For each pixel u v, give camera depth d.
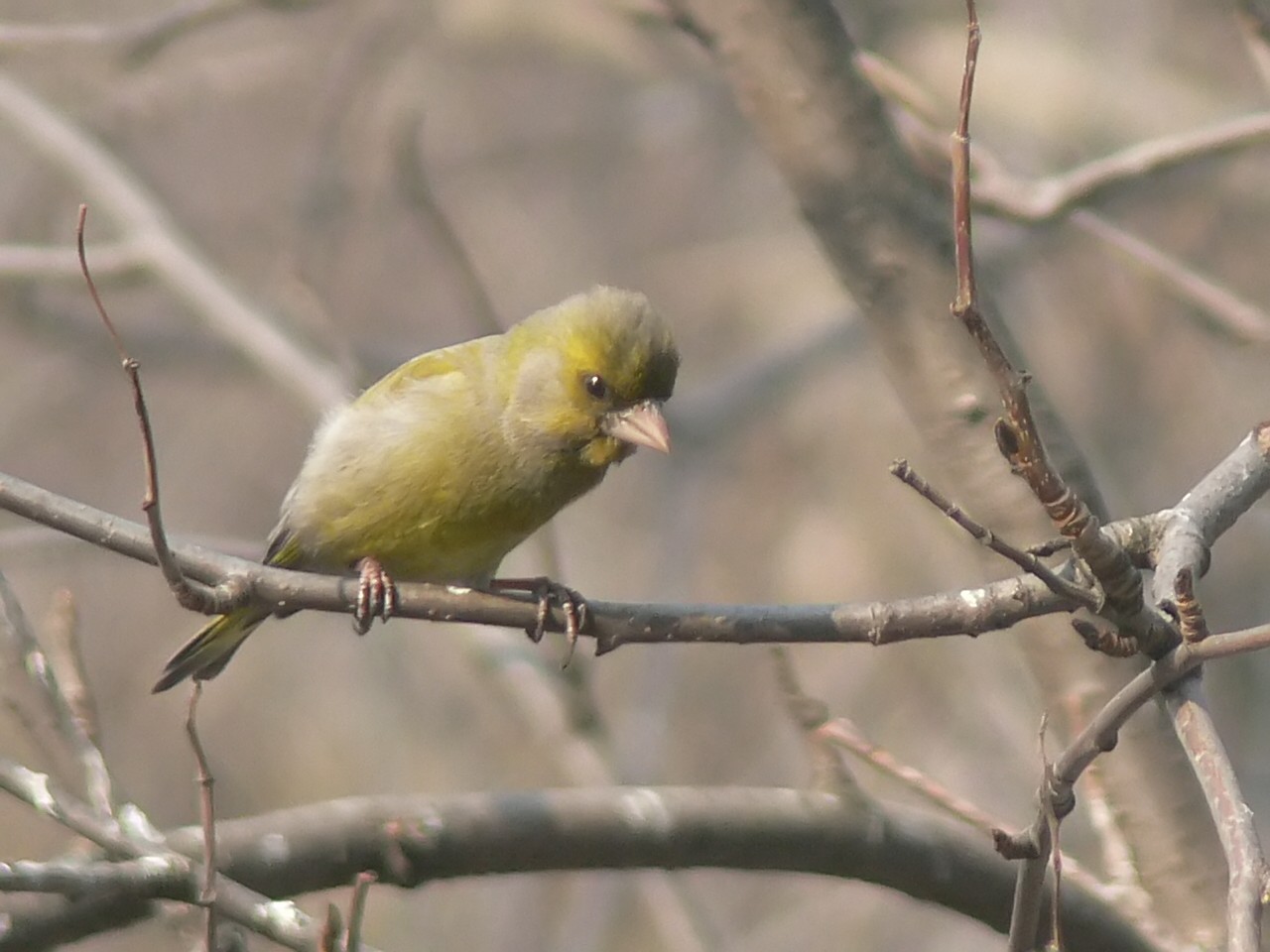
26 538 11.23
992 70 15.08
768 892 14.34
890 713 14.27
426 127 17.52
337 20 17.42
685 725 14.81
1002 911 7.35
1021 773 13.58
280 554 7.95
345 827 6.97
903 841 7.23
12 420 17.06
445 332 17.14
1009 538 7.78
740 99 8.37
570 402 7.56
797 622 6.12
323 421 8.06
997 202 10.10
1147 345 15.68
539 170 18.14
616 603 6.45
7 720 8.85
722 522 15.91
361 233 17.00
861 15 15.30
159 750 15.38
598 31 16.25
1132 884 7.44
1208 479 6.16
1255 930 4.65
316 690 15.38
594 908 13.47
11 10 17.36
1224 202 16.14
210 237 18.03
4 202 17.19
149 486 5.71
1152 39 15.62
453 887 13.91
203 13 13.24
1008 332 8.02
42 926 6.63
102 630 16.00
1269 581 14.19
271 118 18.38
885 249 8.06
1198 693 5.17
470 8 16.11
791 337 16.19
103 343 15.98
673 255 17.27
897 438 15.57
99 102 16.88
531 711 10.48
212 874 5.63
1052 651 7.68
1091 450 13.98
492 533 7.77
